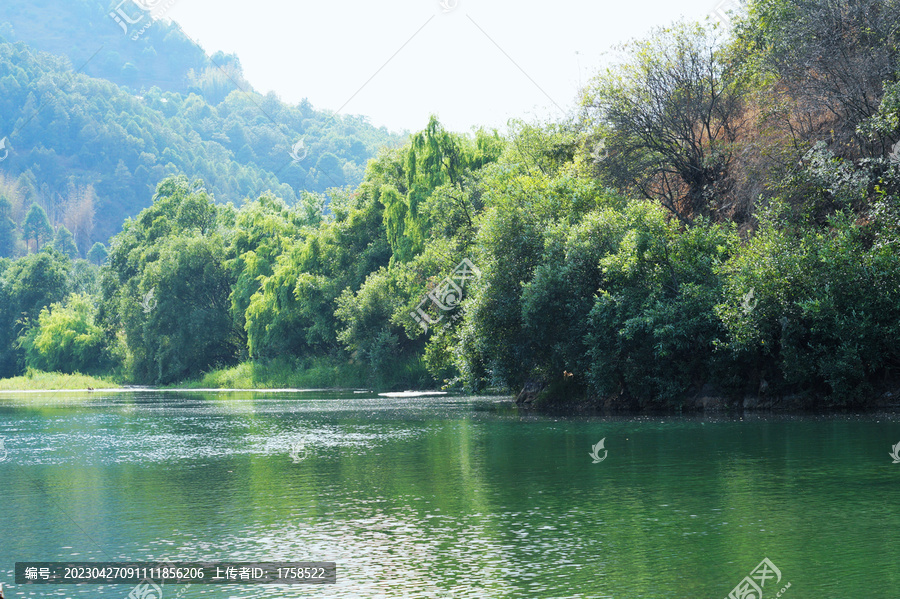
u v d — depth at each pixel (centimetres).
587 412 3288
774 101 3353
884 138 2922
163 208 11381
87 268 18000
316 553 1080
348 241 7612
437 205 5128
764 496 1385
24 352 13625
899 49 3056
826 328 2773
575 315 3309
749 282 2819
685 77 3753
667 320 2969
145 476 1797
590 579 931
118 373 10725
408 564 1012
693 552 1040
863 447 1917
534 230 3497
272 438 2566
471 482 1608
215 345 9400
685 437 2212
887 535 1108
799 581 911
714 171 3791
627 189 3912
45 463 2044
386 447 2225
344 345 7475
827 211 3114
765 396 3027
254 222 9675
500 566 993
